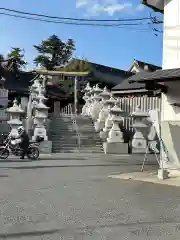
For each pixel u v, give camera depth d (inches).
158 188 354.9
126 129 904.9
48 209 262.2
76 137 882.8
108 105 957.8
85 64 1777.8
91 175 449.7
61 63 2257.6
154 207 272.2
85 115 1103.6
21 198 299.9
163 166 451.8
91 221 231.3
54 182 387.2
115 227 218.5
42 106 836.0
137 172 482.9
